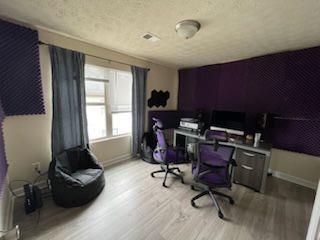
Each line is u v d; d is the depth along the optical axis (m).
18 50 1.85
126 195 2.14
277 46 2.43
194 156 2.49
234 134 2.99
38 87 2.04
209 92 3.76
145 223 1.68
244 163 2.46
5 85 1.80
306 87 2.49
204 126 3.57
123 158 3.32
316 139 2.45
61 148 2.29
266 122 2.71
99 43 2.52
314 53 2.39
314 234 1.00
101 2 1.45
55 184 1.85
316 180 2.47
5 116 1.84
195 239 1.51
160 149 2.54
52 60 2.11
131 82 3.32
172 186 2.40
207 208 1.95
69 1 1.45
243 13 1.56
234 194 2.28
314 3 1.36
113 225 1.64
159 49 2.74
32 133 2.09
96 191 2.08
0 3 1.50
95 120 2.86
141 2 1.43
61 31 2.10
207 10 1.52
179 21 1.76
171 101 4.32
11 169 1.95
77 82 2.39
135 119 3.35
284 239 1.55
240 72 3.21
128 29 2.00
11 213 1.71
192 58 3.23
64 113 2.29
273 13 1.54
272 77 2.81
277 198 2.20
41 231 1.54
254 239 1.54
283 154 2.77
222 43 2.38
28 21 1.85
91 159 2.42
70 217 1.72
